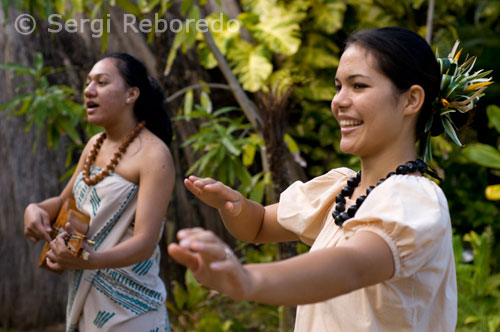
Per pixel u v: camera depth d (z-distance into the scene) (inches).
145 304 90.2
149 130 96.5
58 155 165.5
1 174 160.4
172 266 173.3
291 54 170.6
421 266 45.7
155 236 87.4
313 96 182.4
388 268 42.9
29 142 161.8
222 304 172.7
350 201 53.6
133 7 146.2
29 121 149.3
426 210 45.9
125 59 95.1
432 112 53.7
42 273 162.4
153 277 92.1
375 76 49.6
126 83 93.4
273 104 127.1
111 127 93.9
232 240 180.5
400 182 47.4
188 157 176.1
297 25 174.2
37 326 162.2
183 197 174.6
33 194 161.6
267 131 127.7
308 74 183.6
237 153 138.8
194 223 175.8
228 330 153.9
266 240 64.0
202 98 154.6
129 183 89.9
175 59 177.3
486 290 163.5
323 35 185.2
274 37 173.0
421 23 191.3
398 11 188.4
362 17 189.0
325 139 188.7
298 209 58.6
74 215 88.9
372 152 51.8
